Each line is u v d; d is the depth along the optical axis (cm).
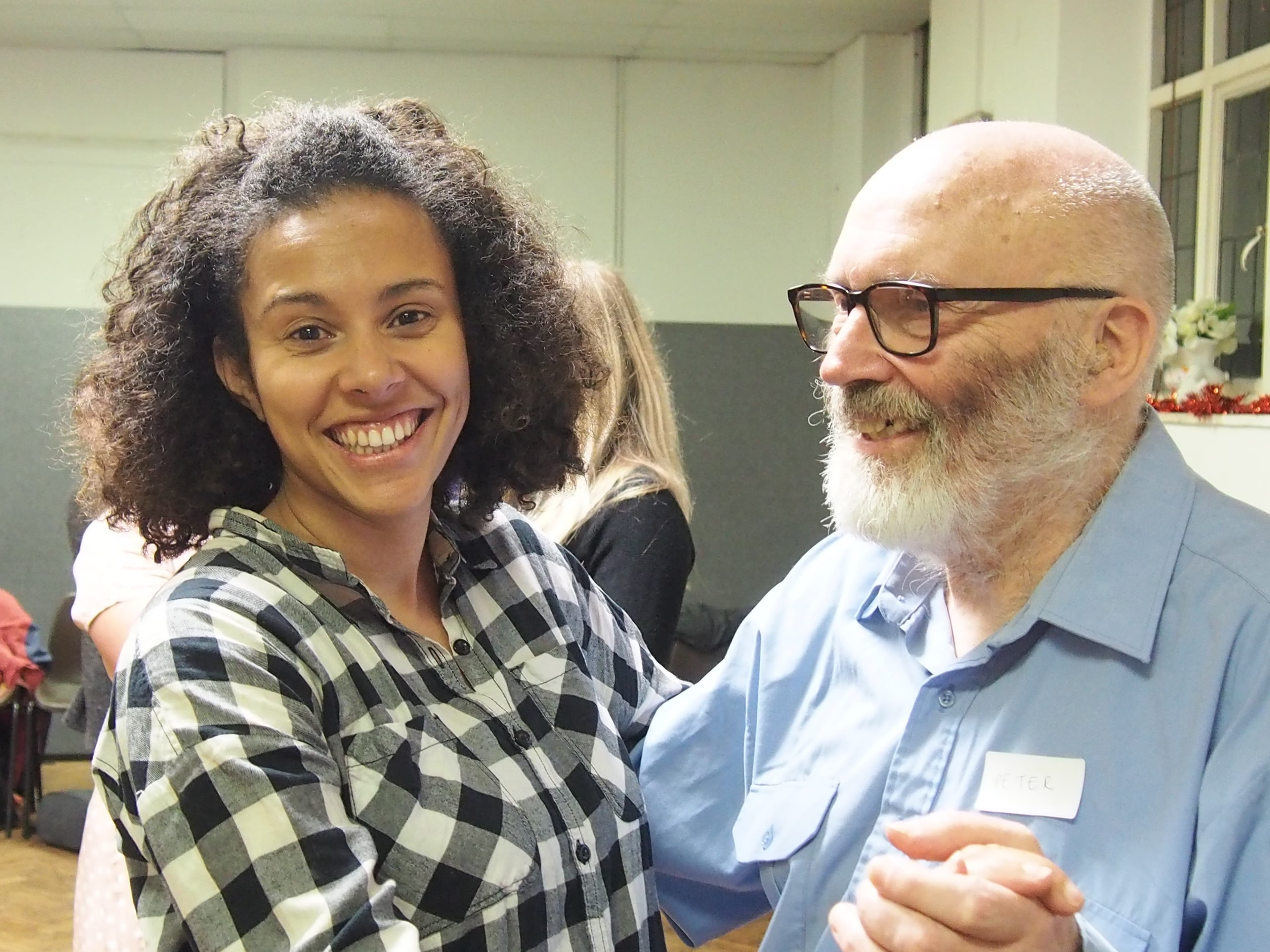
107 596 159
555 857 103
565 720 114
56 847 429
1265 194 372
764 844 126
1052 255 108
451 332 105
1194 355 368
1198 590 107
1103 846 102
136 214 108
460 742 103
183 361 104
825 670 132
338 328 98
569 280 129
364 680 99
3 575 554
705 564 614
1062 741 108
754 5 525
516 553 125
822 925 120
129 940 127
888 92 568
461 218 108
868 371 113
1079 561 111
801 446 617
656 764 136
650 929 116
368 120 106
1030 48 428
